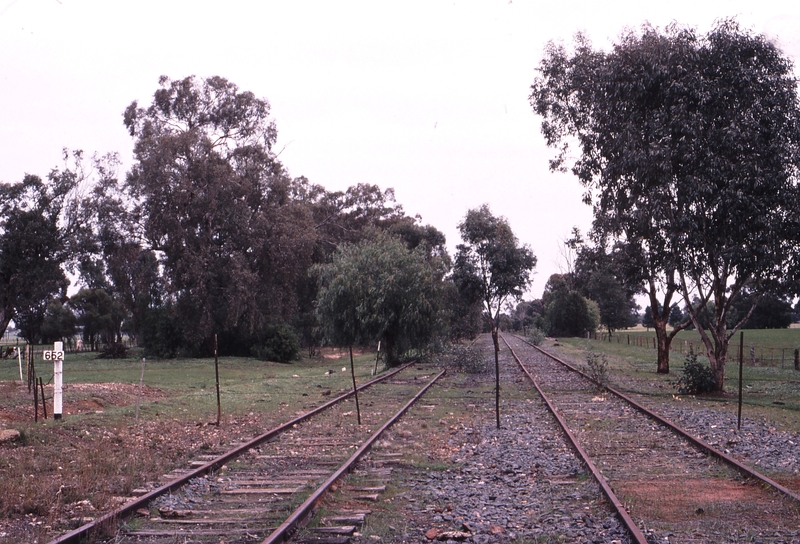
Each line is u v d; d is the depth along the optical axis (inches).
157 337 2022.6
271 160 2073.1
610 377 1086.4
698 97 798.5
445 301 1669.5
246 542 269.3
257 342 2113.7
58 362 584.7
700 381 854.5
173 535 281.6
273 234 1942.7
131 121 2073.1
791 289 832.9
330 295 1389.0
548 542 269.4
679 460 432.5
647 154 824.9
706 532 279.9
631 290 1206.9
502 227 1877.5
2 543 269.0
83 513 316.5
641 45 842.8
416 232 2933.1
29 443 472.1
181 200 1809.8
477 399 803.4
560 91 1039.6
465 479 392.8
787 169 787.4
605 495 331.9
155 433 542.0
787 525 290.5
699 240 816.3
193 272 1777.8
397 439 528.4
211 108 2105.1
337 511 316.2
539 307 5137.8
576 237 1169.4
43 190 2028.8
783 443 491.2
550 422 605.3
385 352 1510.8
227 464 430.9
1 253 2022.6
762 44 809.5
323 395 864.3
